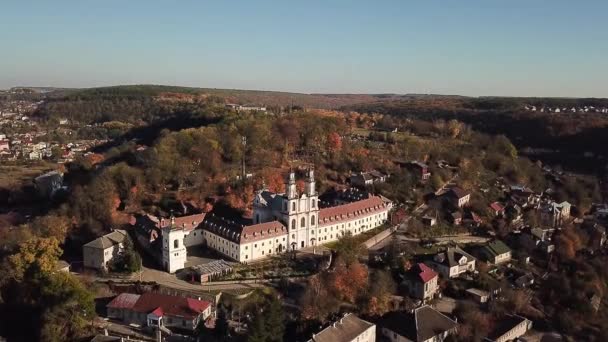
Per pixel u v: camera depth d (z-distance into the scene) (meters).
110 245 182.62
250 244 189.62
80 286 149.62
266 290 167.75
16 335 147.50
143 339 139.12
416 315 147.75
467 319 158.12
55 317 140.12
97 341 131.50
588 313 183.38
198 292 163.12
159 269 182.12
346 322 139.38
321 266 183.12
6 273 162.50
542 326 172.12
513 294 181.25
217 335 141.75
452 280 189.12
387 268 188.62
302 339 137.00
